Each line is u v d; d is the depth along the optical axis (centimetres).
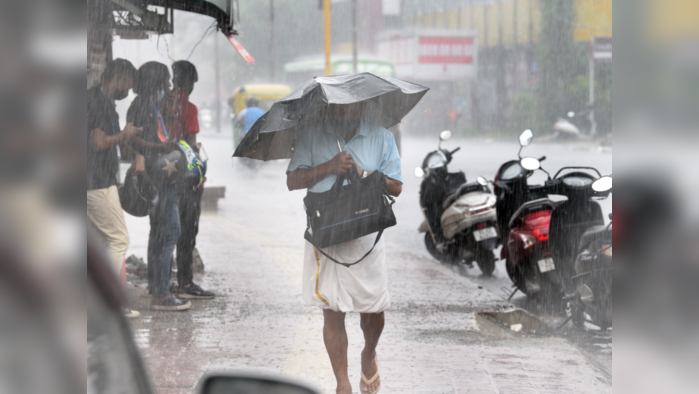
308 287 507
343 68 4500
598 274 668
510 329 745
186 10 1023
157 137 774
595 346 695
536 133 4888
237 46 1062
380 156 512
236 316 773
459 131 5372
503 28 5700
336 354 514
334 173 486
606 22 4794
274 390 185
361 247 493
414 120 5566
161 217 777
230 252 1162
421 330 736
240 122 3142
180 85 861
